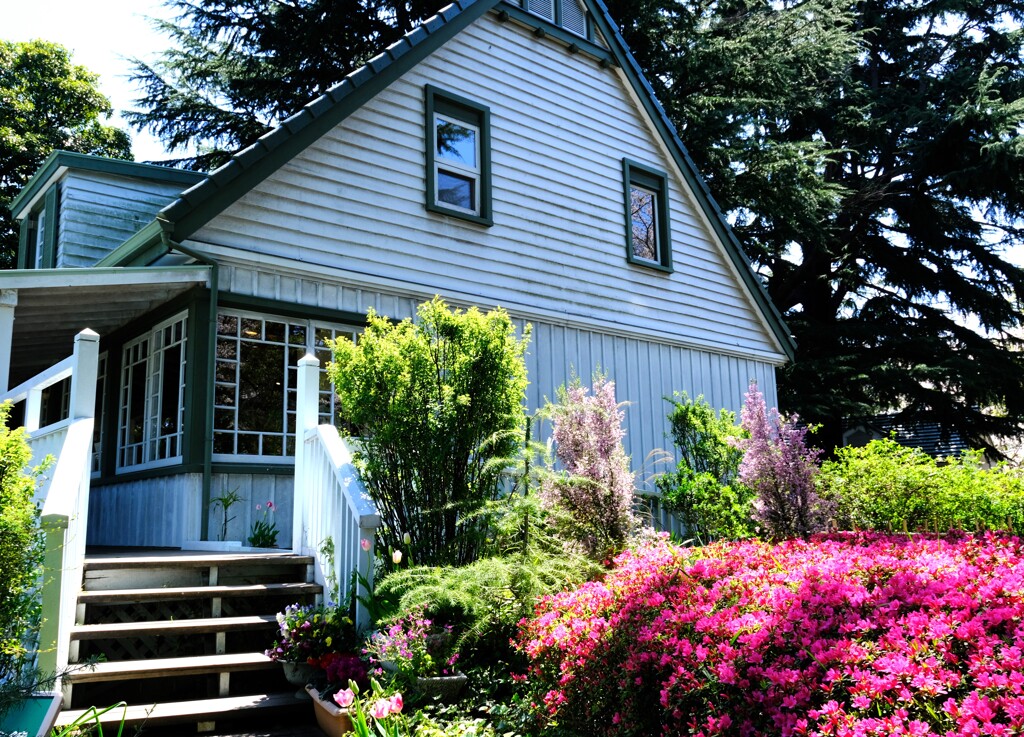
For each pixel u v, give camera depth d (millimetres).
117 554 6645
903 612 3174
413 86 9391
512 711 4184
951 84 23234
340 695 3898
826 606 3283
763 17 19844
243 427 7883
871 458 8812
